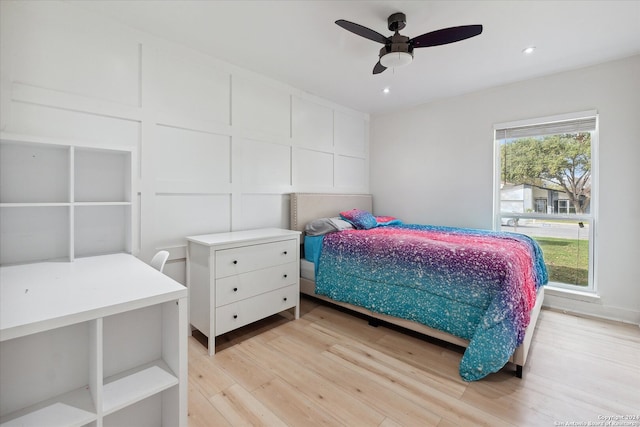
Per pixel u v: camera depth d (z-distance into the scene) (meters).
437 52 2.51
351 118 4.16
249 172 2.94
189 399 1.63
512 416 1.50
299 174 3.46
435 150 3.82
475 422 1.46
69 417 0.94
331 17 2.03
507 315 1.74
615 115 2.66
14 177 1.69
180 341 1.15
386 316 2.40
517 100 3.18
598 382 1.77
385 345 2.25
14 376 0.96
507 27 2.14
